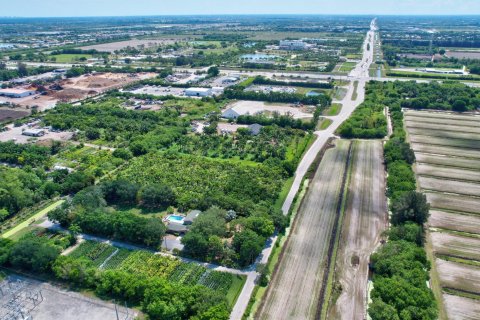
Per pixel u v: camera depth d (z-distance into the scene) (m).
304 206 117.56
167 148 166.38
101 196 116.06
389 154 145.25
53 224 109.25
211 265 91.06
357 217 111.19
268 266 90.06
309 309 78.38
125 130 185.62
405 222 100.06
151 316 75.19
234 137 176.75
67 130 188.38
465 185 129.00
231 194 119.06
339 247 97.62
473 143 163.50
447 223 107.81
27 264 88.62
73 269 84.44
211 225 97.38
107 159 151.25
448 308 78.38
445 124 188.25
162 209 116.19
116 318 75.50
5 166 145.12
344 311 77.81
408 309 70.50
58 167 144.62
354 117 192.25
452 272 88.50
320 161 150.62
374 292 76.56
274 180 131.12
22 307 78.50
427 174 136.88
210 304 74.19
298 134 177.75
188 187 126.56
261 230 96.50
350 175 138.00
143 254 94.31
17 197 115.50
